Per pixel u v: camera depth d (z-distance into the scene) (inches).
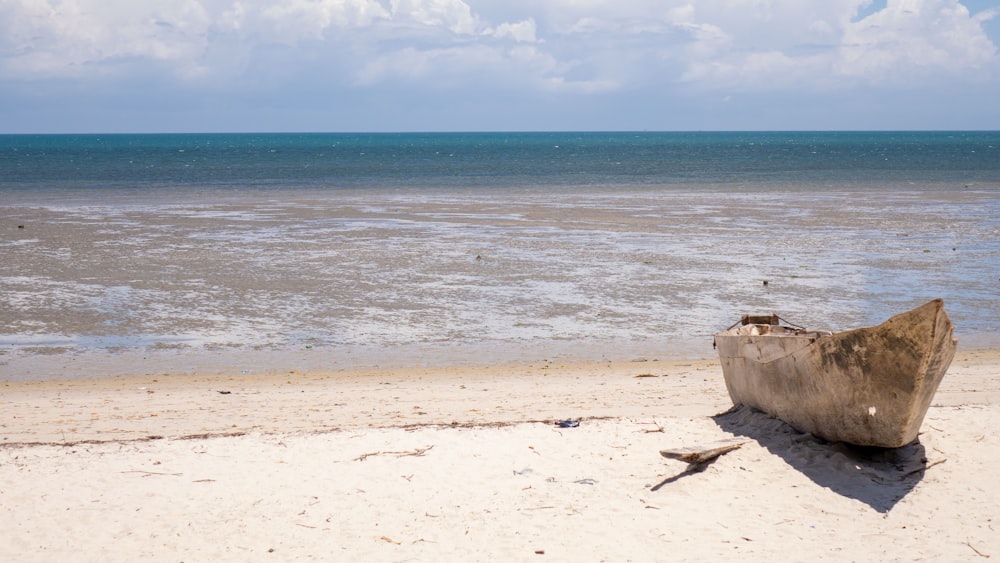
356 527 350.6
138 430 476.4
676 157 4635.8
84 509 366.0
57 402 542.3
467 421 487.8
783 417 449.4
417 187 2342.5
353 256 1114.1
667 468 403.5
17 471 405.4
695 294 893.2
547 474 398.9
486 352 685.9
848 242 1246.9
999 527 350.0
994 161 3814.0
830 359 406.3
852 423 406.3
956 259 1101.7
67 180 2628.0
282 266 1039.0
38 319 778.2
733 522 353.7
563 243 1235.9
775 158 4397.1
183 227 1401.3
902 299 871.1
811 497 375.9
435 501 372.8
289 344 709.3
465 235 1317.7
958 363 648.4
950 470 402.3
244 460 418.3
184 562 324.5
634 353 684.7
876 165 3516.2
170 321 776.9
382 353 682.8
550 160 4261.8
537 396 550.0
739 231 1368.1
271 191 2190.0
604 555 327.9
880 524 353.7
